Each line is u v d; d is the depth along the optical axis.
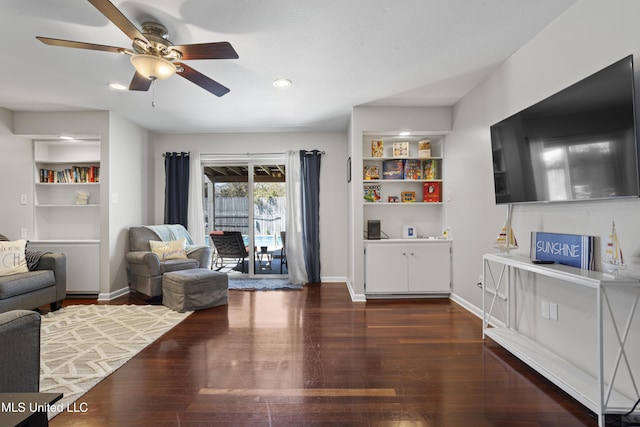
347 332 2.78
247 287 4.48
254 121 4.38
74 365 2.15
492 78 2.87
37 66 2.69
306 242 4.80
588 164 1.72
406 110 3.82
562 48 2.04
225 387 1.91
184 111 3.93
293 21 2.07
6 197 3.88
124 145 4.20
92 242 3.88
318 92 3.33
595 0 1.80
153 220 4.94
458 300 3.69
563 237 2.03
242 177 5.20
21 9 1.91
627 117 1.50
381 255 3.89
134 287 4.04
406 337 2.67
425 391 1.86
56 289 3.33
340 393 1.84
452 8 1.96
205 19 2.03
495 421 1.60
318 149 4.95
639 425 1.48
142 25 2.05
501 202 2.55
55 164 4.36
